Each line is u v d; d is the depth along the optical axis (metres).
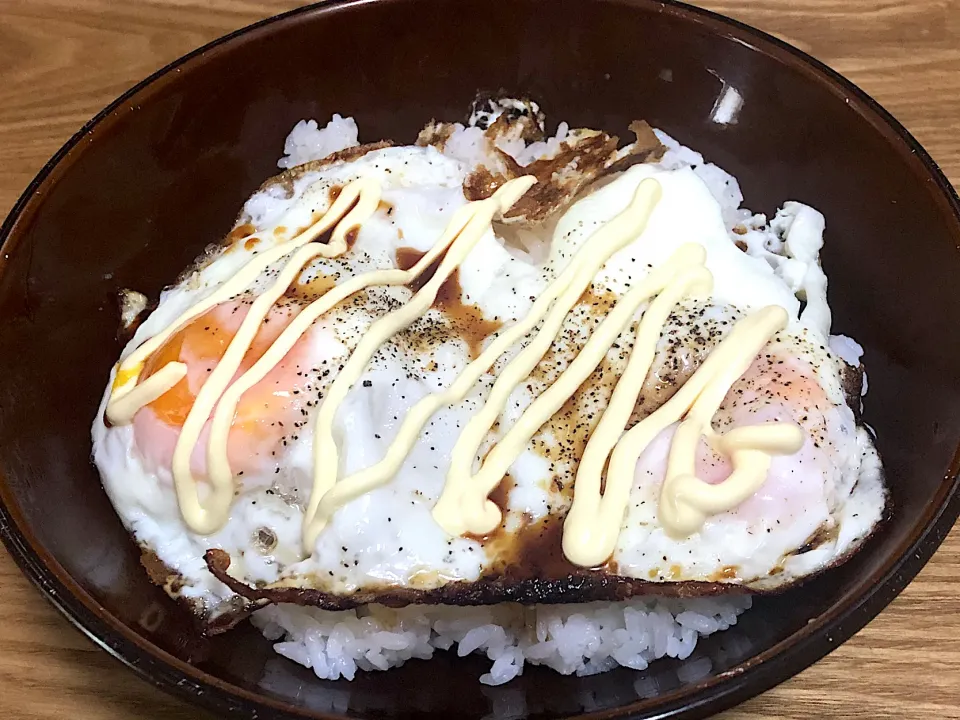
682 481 0.18
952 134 0.26
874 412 0.22
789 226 0.24
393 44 0.25
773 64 0.23
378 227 0.24
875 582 0.16
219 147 0.25
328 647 0.20
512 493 0.20
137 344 0.22
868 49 0.28
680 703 0.16
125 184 0.23
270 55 0.24
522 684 0.20
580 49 0.25
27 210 0.20
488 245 0.24
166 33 0.29
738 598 0.20
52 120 0.28
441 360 0.21
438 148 0.27
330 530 0.19
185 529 0.20
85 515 0.20
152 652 0.16
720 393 0.20
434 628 0.21
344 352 0.20
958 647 0.19
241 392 0.19
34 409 0.20
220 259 0.24
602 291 0.22
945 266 0.20
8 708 0.19
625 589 0.18
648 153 0.26
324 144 0.26
